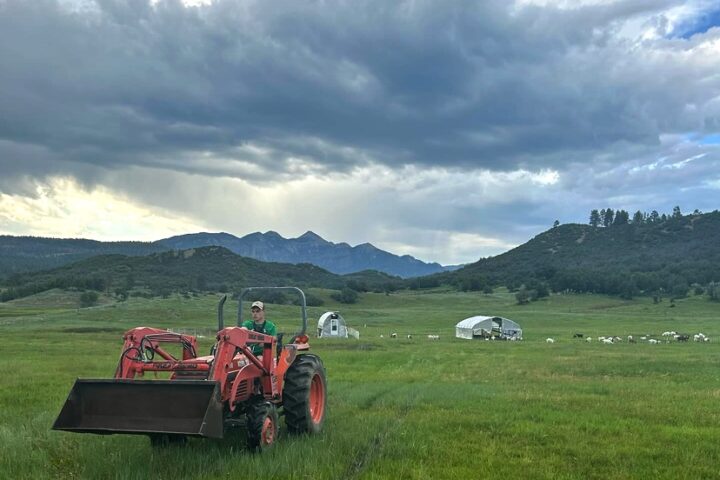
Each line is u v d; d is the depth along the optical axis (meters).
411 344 47.62
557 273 197.62
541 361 28.61
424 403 14.18
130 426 7.80
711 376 21.89
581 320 110.75
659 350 39.34
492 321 68.00
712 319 112.12
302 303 11.27
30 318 92.19
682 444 9.84
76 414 7.95
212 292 166.38
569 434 10.47
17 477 7.66
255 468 7.75
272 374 9.46
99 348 35.09
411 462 8.34
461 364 27.08
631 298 169.12
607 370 23.92
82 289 161.38
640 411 13.02
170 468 7.89
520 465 8.34
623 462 8.66
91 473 7.80
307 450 8.70
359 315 123.25
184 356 10.27
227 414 8.57
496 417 12.05
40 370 21.77
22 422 11.26
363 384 18.17
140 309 106.44
